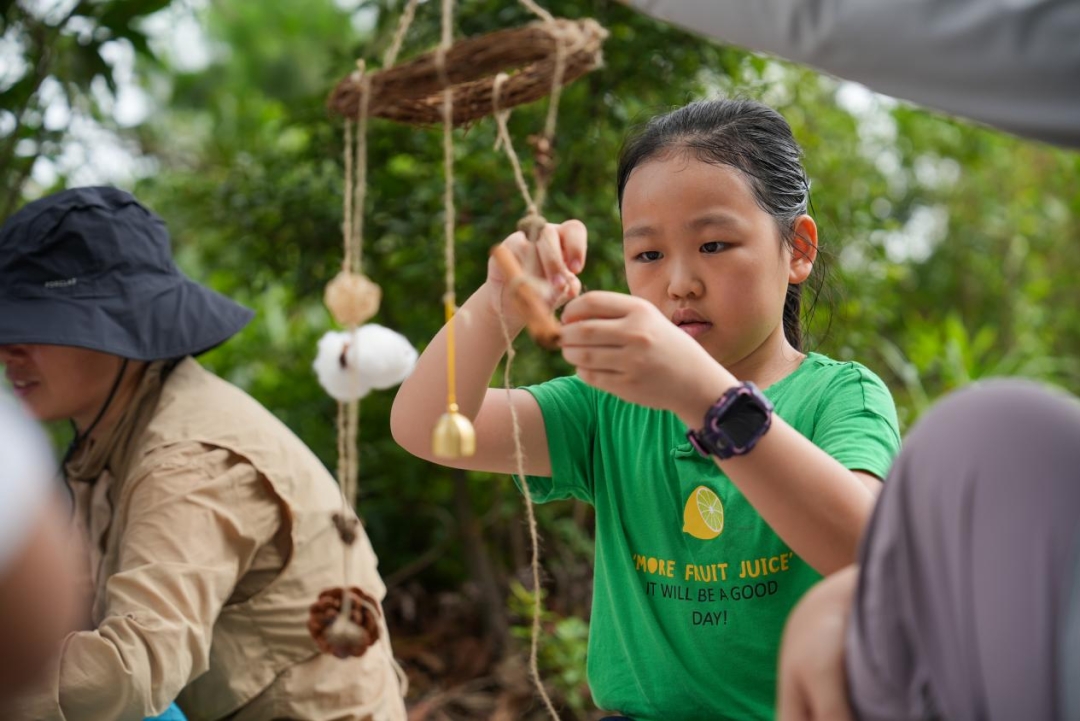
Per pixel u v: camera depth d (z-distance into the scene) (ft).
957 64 3.44
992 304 17.30
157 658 5.64
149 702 5.62
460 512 11.13
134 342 6.57
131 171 13.25
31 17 10.30
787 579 5.12
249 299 12.35
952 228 17.33
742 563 5.18
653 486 5.46
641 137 5.49
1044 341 16.88
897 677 3.14
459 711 10.36
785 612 5.13
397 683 7.14
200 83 18.78
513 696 10.36
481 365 5.17
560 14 10.22
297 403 11.94
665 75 10.55
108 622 5.65
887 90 3.64
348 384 5.48
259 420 6.70
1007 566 3.05
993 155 16.70
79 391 6.66
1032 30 3.31
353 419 4.24
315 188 11.14
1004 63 3.36
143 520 6.08
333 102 3.89
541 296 4.06
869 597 3.23
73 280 6.61
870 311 12.22
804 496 4.21
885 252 13.78
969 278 17.34
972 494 3.13
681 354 4.10
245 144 13.99
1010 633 3.02
